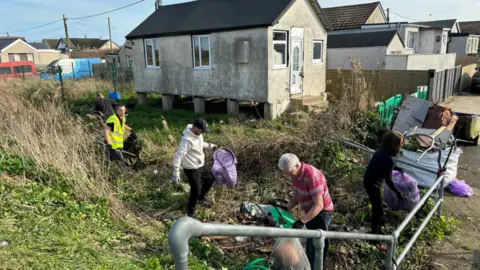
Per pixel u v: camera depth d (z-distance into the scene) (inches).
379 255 178.5
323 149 281.1
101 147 259.4
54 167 202.8
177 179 197.6
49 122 259.1
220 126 402.6
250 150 279.4
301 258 137.7
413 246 186.5
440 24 1298.0
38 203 166.6
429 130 298.7
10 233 132.6
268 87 455.2
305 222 148.3
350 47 766.5
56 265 114.6
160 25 591.5
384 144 181.8
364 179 187.0
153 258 137.7
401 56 700.7
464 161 331.3
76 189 189.0
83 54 2197.3
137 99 658.2
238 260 163.8
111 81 842.2
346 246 185.5
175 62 560.4
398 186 202.8
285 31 478.3
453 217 220.4
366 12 1050.1
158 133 374.9
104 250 139.6
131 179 248.2
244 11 491.5
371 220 201.8
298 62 513.7
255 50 457.1
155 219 198.5
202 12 554.9
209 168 247.8
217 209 215.6
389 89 607.5
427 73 565.9
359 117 363.9
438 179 202.8
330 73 653.9
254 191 243.0
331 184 253.3
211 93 522.6
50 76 1037.8
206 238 178.1
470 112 532.4
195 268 137.1
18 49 2082.9
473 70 835.4
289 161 150.6
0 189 168.4
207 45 513.7
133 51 628.1
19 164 200.5
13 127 243.8
